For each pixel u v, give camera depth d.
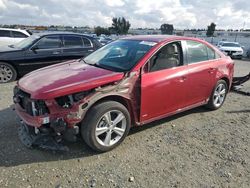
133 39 4.64
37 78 3.66
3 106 5.22
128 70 3.75
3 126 4.26
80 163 3.33
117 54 4.32
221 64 5.21
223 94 5.55
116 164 3.34
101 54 4.60
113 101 3.56
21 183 2.91
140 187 2.92
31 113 3.32
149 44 4.21
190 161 3.47
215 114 5.28
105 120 3.50
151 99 3.95
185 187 2.95
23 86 3.50
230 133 4.40
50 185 2.90
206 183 3.03
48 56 7.79
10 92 6.29
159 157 3.54
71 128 3.26
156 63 4.03
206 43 5.03
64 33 8.14
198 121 4.86
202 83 4.80
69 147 3.67
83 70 3.88
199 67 4.69
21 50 7.47
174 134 4.25
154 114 4.11
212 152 3.73
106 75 3.58
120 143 3.79
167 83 4.10
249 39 39.28
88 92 3.36
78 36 8.32
